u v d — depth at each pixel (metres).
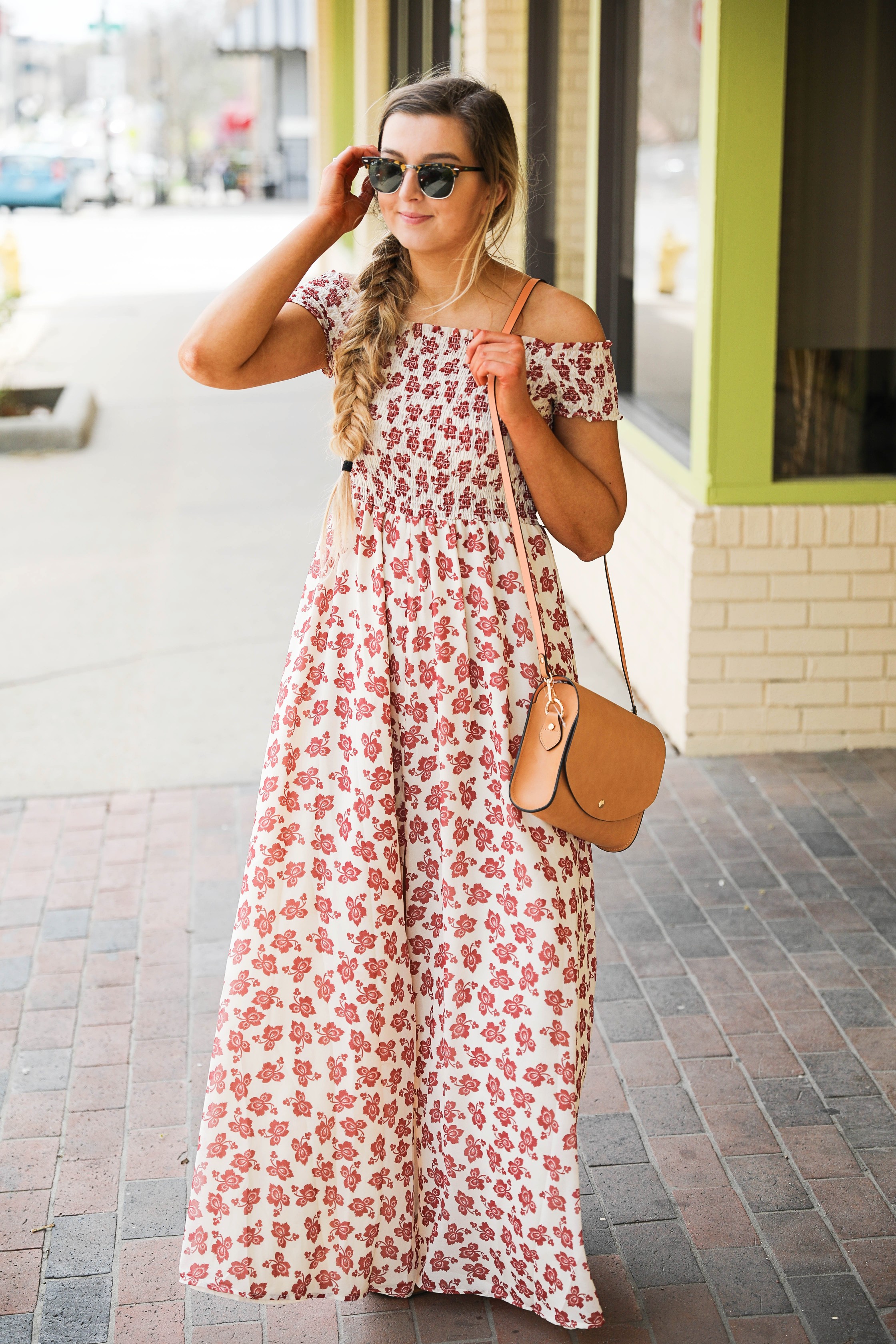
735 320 4.41
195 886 3.97
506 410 2.05
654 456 5.15
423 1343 2.40
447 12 8.84
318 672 2.23
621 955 3.62
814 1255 2.59
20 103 87.31
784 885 3.97
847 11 4.40
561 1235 2.30
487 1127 2.34
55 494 8.67
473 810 2.25
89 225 30.86
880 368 4.62
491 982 2.29
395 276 2.15
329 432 2.24
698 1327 2.42
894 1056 3.19
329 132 16.19
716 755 4.80
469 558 2.19
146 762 4.80
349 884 2.23
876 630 4.71
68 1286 2.53
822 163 4.46
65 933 3.73
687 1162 2.84
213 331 2.12
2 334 13.00
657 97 5.52
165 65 55.22
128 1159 2.86
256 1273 2.31
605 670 5.58
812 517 4.58
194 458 9.65
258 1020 2.26
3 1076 3.13
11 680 5.56
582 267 7.58
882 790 4.54
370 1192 2.33
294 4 32.59
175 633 6.10
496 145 2.05
